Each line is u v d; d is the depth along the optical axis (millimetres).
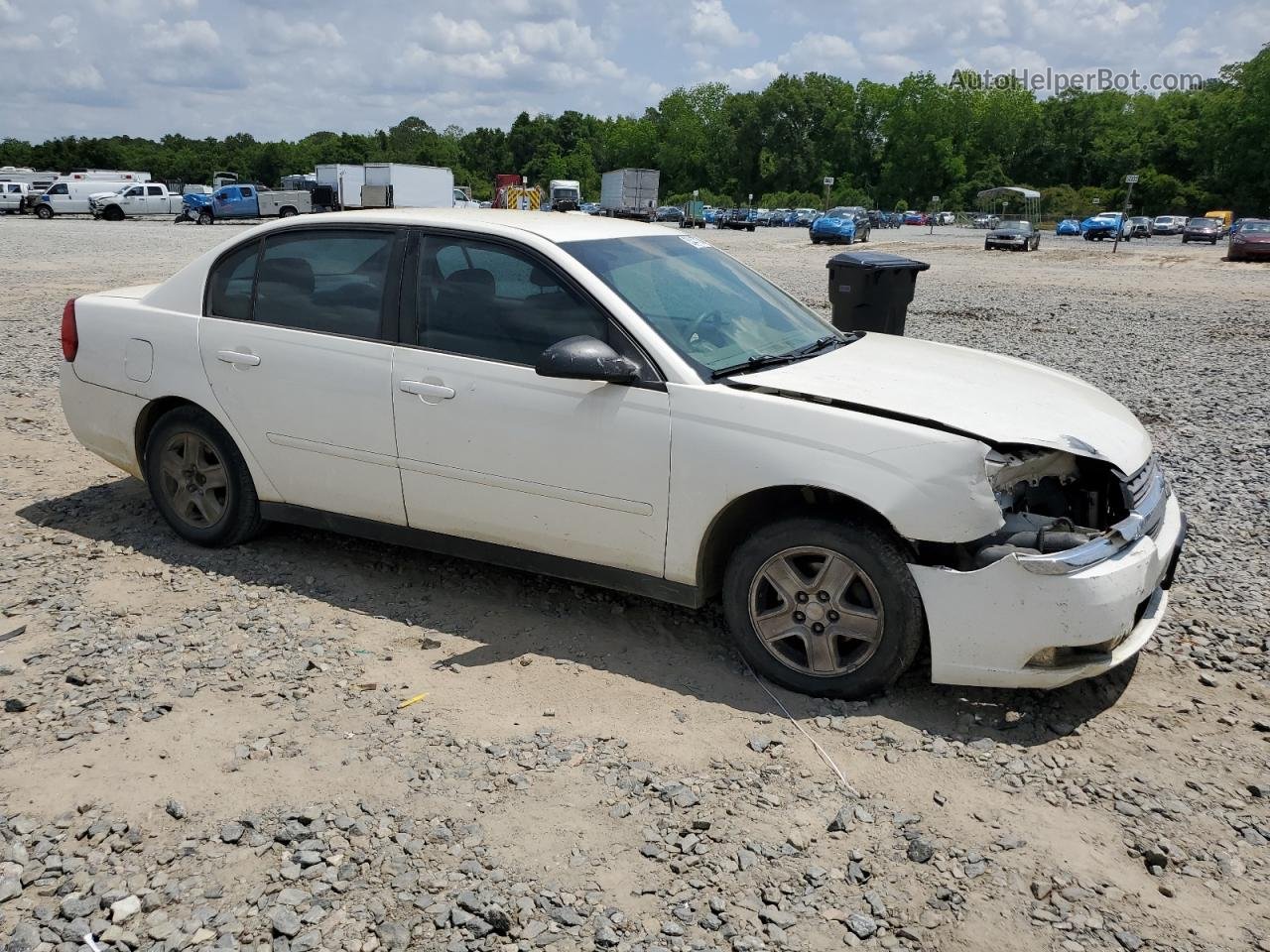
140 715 3506
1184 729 3609
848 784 3205
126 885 2678
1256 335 14633
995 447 3465
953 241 53781
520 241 4129
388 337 4344
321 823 2936
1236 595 4844
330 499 4609
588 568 4102
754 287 4742
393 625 4281
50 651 3963
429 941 2510
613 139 158750
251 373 4637
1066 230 73250
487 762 3279
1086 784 3250
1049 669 3443
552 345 3988
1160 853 2867
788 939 2547
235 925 2543
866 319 7758
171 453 5012
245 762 3242
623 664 3973
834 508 3676
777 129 141250
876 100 144125
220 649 4016
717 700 3717
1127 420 4070
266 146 161625
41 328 12344
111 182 54469
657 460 3771
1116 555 3488
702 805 3076
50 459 6641
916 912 2658
